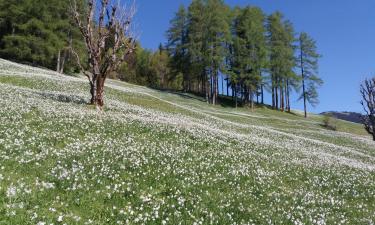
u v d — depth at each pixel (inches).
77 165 570.3
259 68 3700.8
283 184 753.6
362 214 660.1
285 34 3951.8
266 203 600.1
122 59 1242.0
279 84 3924.7
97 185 506.3
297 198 665.6
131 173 588.4
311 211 605.0
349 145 1956.2
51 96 1325.0
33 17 3176.7
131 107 1498.5
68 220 386.3
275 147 1158.3
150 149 763.4
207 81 3688.5
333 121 3324.3
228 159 832.9
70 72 3624.5
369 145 2046.0
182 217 458.9
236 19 4010.8
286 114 3801.7
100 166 586.9
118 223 409.7
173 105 2191.2
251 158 900.6
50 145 670.5
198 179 629.6
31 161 554.6
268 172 803.4
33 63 3344.0
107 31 1215.6
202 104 3339.1
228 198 573.6
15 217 360.5
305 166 959.0
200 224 448.1
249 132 1589.6
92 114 1029.2
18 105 972.6
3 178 451.2
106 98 1727.4
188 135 993.5
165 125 1064.2
